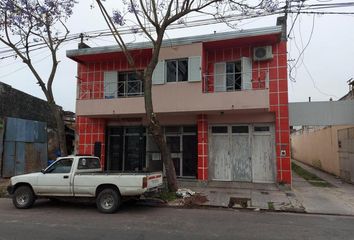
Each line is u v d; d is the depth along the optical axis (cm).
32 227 798
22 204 1070
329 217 970
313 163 2733
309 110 1527
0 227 797
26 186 1084
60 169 1084
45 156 2183
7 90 1969
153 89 1512
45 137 2200
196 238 705
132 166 1727
